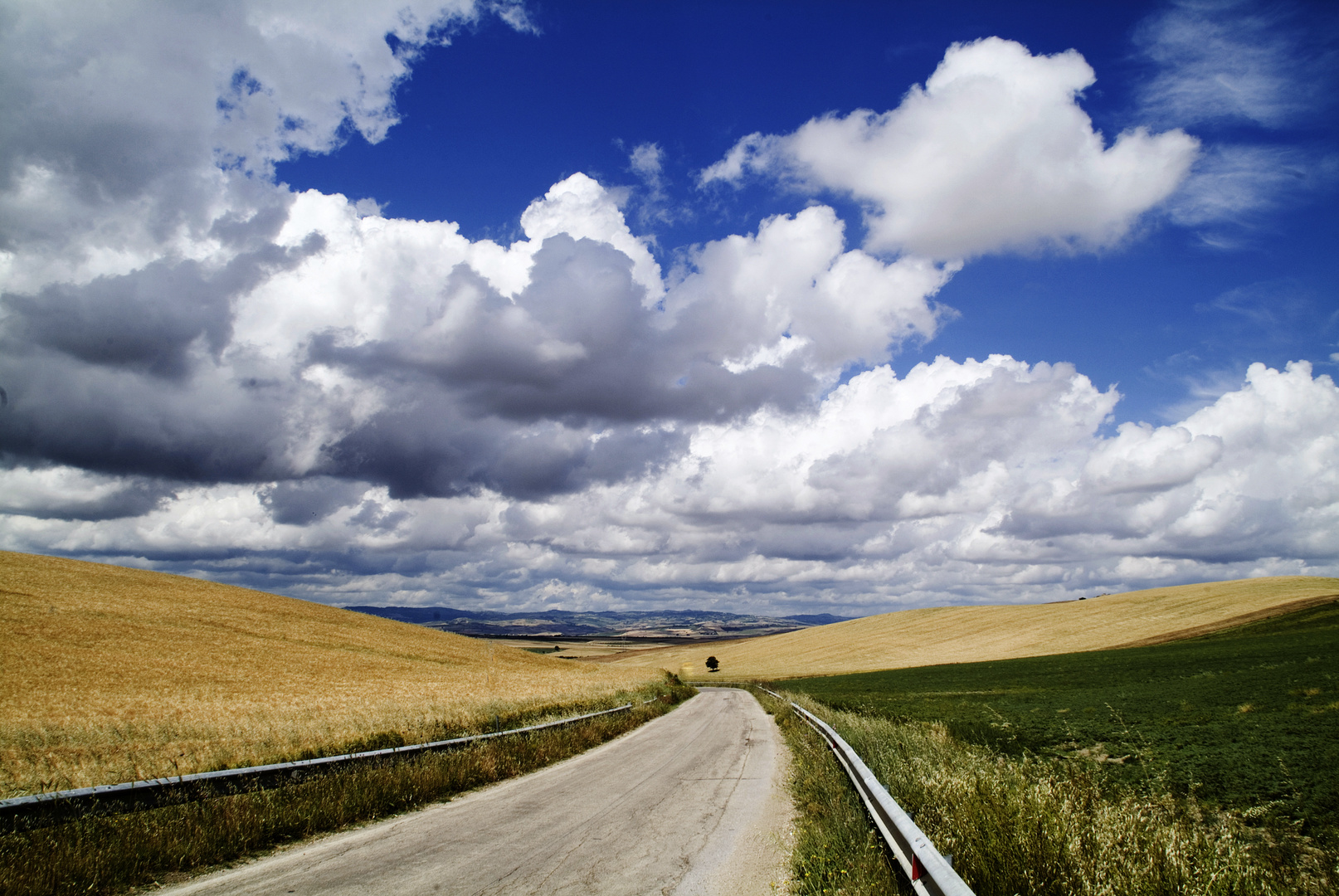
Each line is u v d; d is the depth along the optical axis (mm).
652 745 18469
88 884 5828
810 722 20938
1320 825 9367
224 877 6344
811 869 6211
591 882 6281
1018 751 17156
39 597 47906
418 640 61188
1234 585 93125
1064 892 4441
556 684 41156
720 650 132000
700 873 6598
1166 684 31656
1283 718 18875
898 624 114375
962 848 5391
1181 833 5258
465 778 11547
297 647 46219
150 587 58656
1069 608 98438
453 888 6062
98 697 26359
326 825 8414
